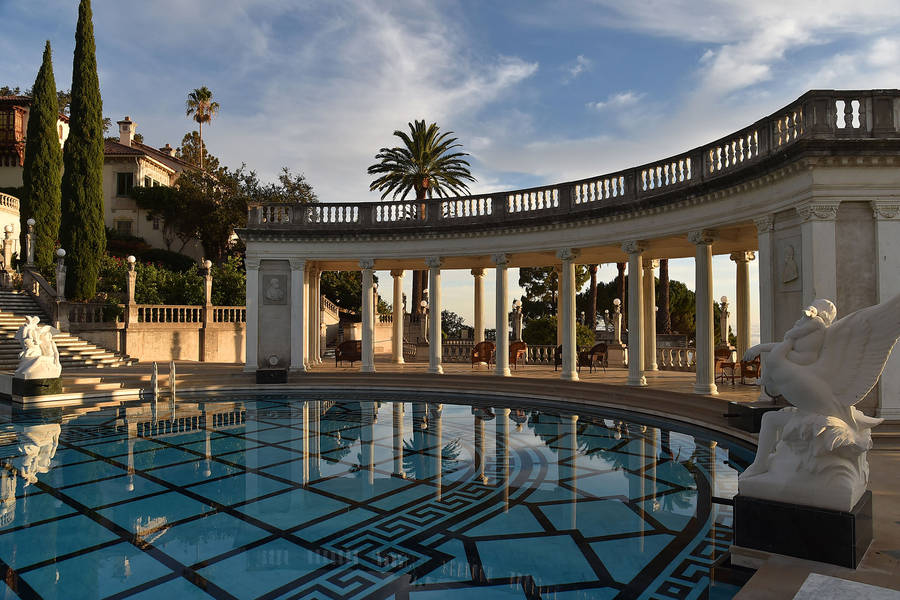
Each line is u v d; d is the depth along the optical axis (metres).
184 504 7.48
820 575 4.21
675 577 5.21
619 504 7.44
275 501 7.62
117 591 4.96
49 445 11.15
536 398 17.77
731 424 11.80
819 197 11.38
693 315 44.31
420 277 39.00
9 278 29.88
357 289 46.44
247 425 13.46
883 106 11.31
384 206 22.55
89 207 29.95
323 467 9.48
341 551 5.90
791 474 5.12
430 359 21.47
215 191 43.25
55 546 6.03
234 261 35.94
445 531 6.48
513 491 8.07
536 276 53.22
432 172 35.59
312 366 24.88
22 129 43.22
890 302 5.07
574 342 19.06
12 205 36.53
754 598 4.27
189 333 28.53
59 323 25.80
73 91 30.36
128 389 18.70
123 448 10.90
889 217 11.21
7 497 7.77
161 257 41.25
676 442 11.39
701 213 15.14
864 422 5.32
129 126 46.84
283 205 22.75
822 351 5.30
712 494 7.86
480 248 20.95
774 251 12.87
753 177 13.02
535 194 20.14
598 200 18.44
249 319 21.84
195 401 17.72
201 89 63.47
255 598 4.82
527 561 5.62
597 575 5.28
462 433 12.45
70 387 17.81
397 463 9.75
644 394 15.80
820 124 11.40
